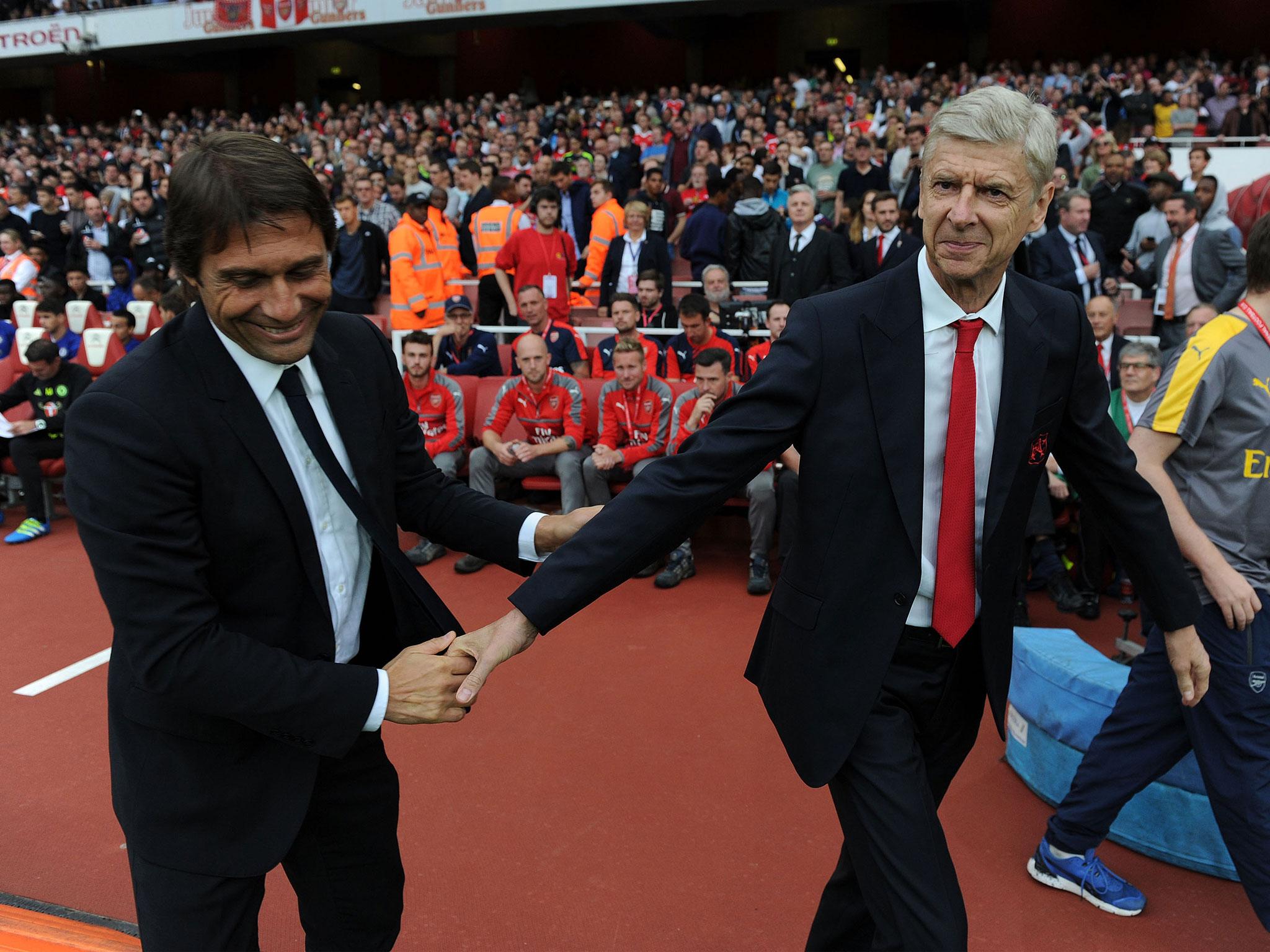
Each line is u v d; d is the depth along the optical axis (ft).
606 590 4.83
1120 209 24.29
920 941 4.51
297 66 90.94
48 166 59.36
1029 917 7.95
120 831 9.48
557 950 7.62
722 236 25.64
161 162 51.37
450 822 9.44
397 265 23.21
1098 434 5.23
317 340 4.83
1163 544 5.41
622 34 85.71
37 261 33.76
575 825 9.38
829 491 4.92
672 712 11.75
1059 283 20.10
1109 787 7.82
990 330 4.87
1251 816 6.77
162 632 4.11
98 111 94.79
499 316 24.40
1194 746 7.05
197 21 72.02
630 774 10.33
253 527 4.41
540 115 61.00
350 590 4.96
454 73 89.71
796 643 5.08
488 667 4.60
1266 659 6.68
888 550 4.90
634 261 24.11
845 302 4.94
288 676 4.28
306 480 4.71
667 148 44.16
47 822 9.62
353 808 5.22
